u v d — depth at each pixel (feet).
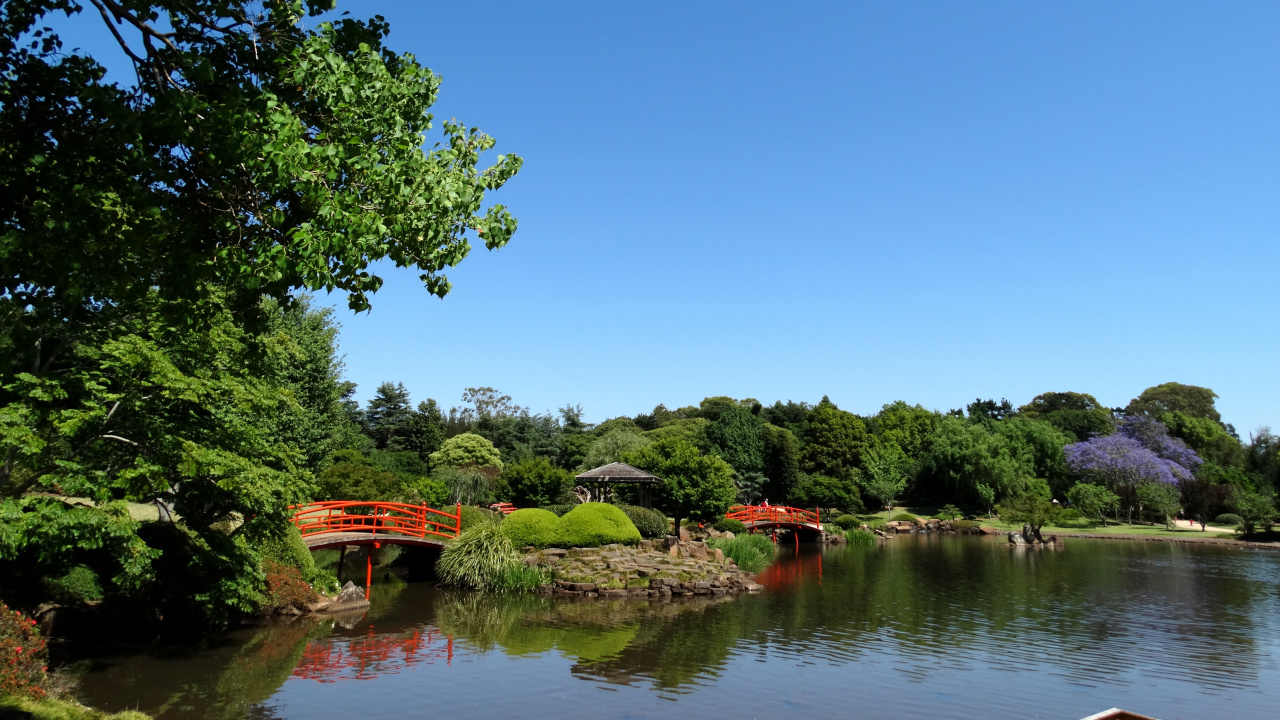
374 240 19.54
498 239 23.39
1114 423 239.30
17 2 18.99
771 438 205.26
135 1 18.72
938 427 219.00
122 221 19.42
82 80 18.94
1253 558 109.19
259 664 42.22
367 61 19.84
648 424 284.20
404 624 55.11
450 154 22.36
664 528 105.19
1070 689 39.04
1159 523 174.81
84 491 38.01
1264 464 171.01
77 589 45.11
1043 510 131.23
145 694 35.78
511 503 124.77
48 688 30.09
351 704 35.14
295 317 90.33
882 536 156.46
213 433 42.75
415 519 80.69
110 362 37.99
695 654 46.39
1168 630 55.21
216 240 21.50
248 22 20.75
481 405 253.03
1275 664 44.75
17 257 18.26
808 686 39.22
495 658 44.83
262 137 18.02
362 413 212.02
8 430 31.45
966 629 55.21
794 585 79.97
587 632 53.06
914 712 35.12
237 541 49.73
